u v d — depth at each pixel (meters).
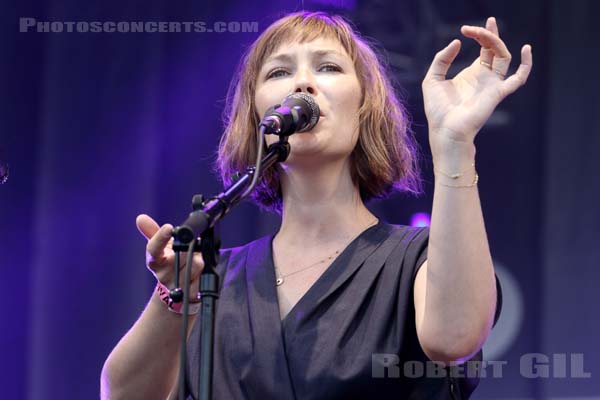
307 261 6.32
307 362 5.85
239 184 5.46
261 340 5.99
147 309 6.23
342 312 5.98
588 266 14.20
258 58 6.83
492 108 5.43
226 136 7.14
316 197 6.42
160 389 6.33
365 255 6.21
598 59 14.44
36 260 13.64
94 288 13.59
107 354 13.48
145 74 13.82
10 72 14.12
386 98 6.89
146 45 13.87
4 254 14.02
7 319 13.95
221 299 6.32
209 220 5.21
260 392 5.89
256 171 5.49
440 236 5.38
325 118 6.29
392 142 6.84
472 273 5.35
